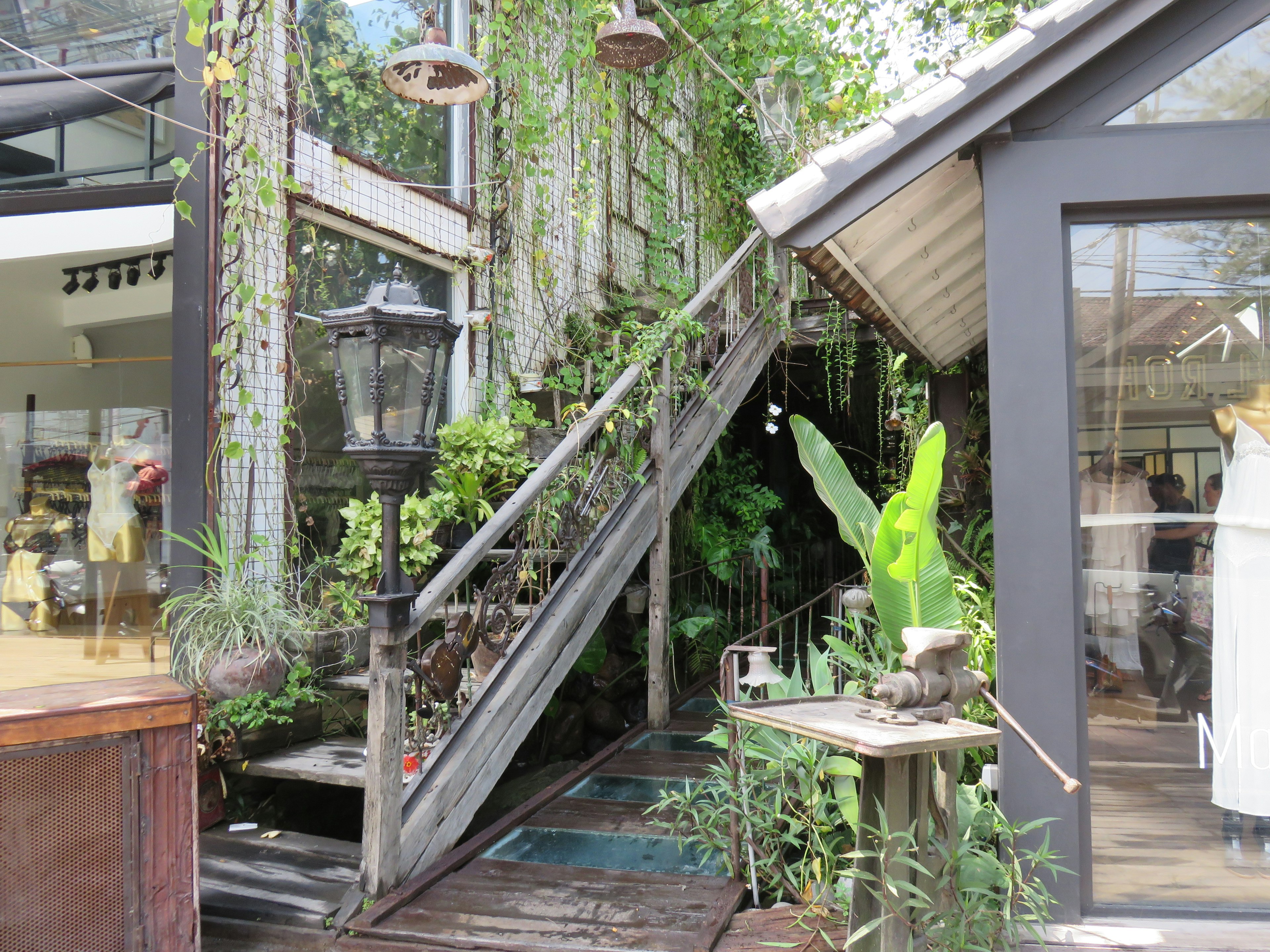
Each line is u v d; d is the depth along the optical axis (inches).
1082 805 103.9
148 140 154.9
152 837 94.2
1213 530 106.7
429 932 104.2
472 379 218.5
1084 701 105.0
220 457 147.1
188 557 144.2
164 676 115.0
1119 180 105.6
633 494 199.0
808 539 378.6
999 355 107.0
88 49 153.6
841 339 279.4
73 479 212.2
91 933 90.7
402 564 166.4
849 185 104.3
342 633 152.3
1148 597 106.7
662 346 202.2
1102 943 96.7
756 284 260.4
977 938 94.5
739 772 124.4
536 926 105.5
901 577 107.5
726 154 351.6
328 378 177.9
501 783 197.8
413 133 206.8
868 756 93.5
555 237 257.1
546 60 247.0
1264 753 103.7
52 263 203.0
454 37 217.8
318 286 176.1
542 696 154.9
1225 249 107.6
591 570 175.3
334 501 177.6
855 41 258.5
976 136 104.0
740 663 267.6
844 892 108.2
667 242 318.0
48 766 88.9
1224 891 103.0
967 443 255.6
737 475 327.0
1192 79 106.2
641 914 108.8
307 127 173.8
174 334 146.2
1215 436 107.2
